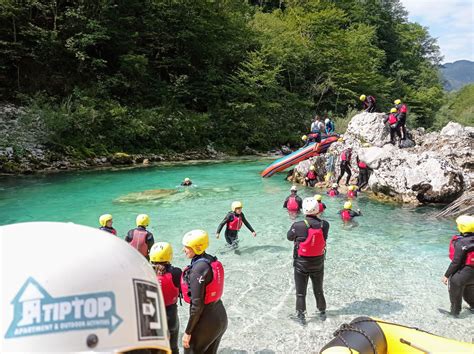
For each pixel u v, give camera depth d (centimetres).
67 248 114
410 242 859
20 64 2416
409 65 6359
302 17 4272
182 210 1130
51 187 1471
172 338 405
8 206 1162
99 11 2622
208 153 2819
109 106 2433
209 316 370
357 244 845
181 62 3050
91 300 107
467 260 518
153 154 2509
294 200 1076
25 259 108
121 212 1100
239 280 650
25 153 1891
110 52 2800
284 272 683
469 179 1255
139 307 118
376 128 1694
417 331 364
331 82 3891
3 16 2262
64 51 2511
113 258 119
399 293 607
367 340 342
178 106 2922
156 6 2961
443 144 1515
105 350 106
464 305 572
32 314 101
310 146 1677
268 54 3491
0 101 2236
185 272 382
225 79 3331
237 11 3794
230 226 793
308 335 487
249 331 496
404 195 1255
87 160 2105
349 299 587
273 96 3606
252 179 1722
